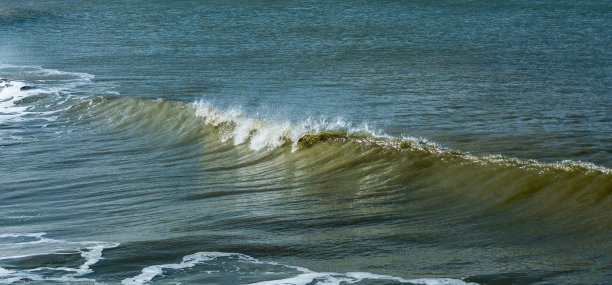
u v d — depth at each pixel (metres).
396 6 136.75
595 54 77.06
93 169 34.97
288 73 66.75
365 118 44.81
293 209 26.19
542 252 20.33
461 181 27.19
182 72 67.81
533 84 58.12
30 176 33.72
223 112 43.50
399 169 29.67
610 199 23.23
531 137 37.38
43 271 20.16
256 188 29.94
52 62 75.19
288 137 36.62
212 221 25.09
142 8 136.25
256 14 123.44
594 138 36.75
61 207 28.28
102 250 22.05
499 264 19.62
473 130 39.84
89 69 70.12
